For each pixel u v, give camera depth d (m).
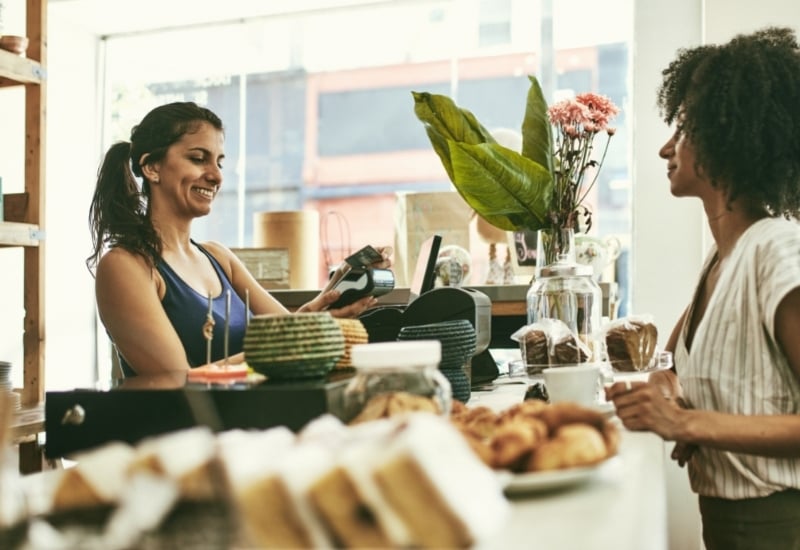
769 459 1.39
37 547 0.54
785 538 1.39
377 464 0.58
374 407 0.91
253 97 4.99
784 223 1.42
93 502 0.55
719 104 1.51
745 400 1.39
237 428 1.04
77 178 4.90
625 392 1.27
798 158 1.52
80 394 1.11
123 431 1.09
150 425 1.08
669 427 1.24
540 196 1.95
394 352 0.93
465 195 1.99
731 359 1.42
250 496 0.58
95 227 2.18
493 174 1.91
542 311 1.87
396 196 3.08
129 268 2.04
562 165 2.00
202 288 2.23
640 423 1.25
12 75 2.72
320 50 4.86
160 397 1.08
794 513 1.39
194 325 2.12
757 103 1.49
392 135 4.86
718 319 1.45
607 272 3.72
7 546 0.53
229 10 4.68
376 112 4.86
